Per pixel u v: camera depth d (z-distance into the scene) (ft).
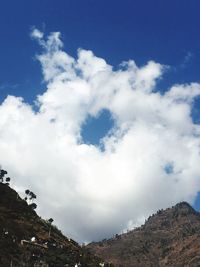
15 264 575.38
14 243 636.89
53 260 645.10
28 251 629.10
